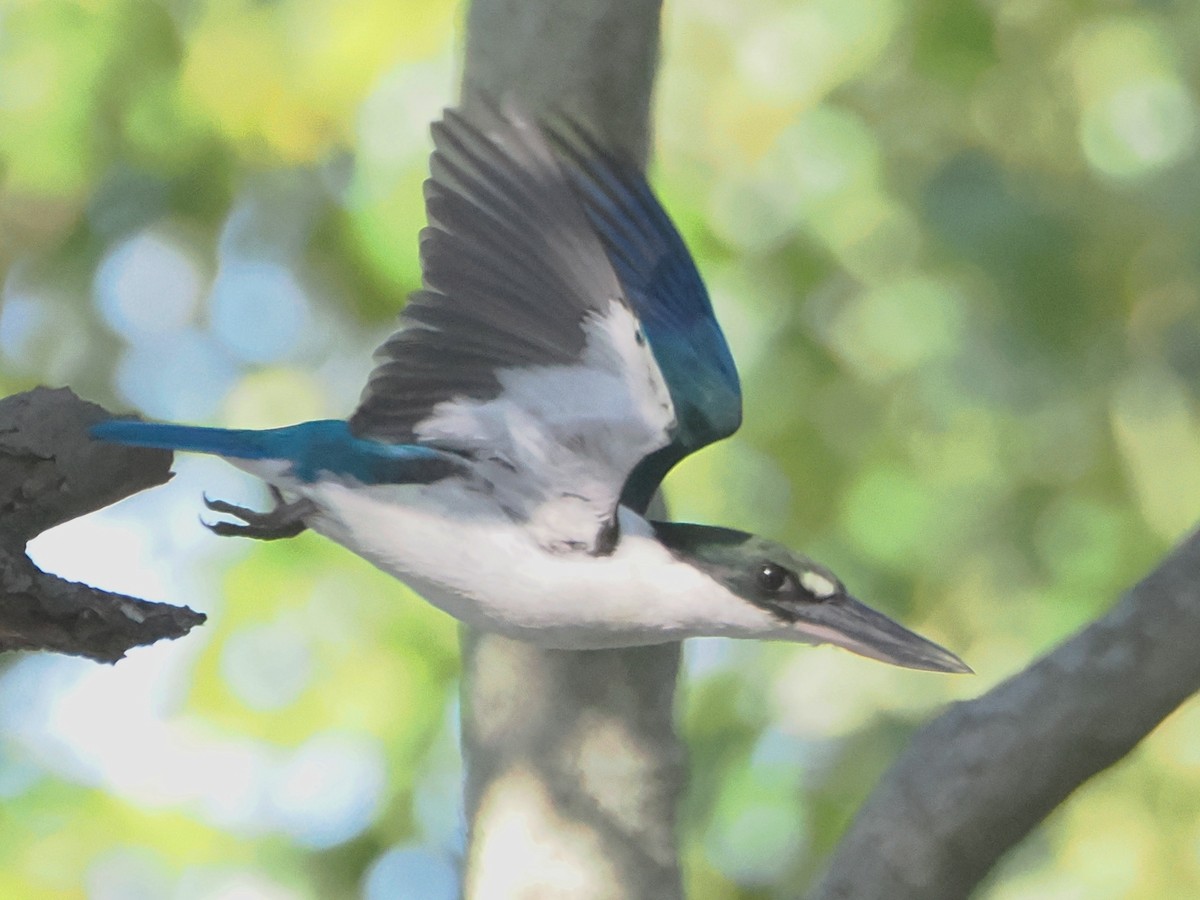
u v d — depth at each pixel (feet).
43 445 18.19
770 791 39.17
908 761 20.27
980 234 39.78
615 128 21.95
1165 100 41.27
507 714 22.27
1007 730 19.86
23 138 38.91
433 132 18.02
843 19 39.88
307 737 37.52
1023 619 40.63
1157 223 40.65
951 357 40.55
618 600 19.44
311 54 39.24
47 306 41.63
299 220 40.88
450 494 18.95
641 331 17.85
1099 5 41.47
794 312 40.68
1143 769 38.60
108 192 40.68
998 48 40.65
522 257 18.12
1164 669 19.58
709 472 40.40
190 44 39.24
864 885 19.94
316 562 38.04
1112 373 40.98
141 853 36.78
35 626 17.70
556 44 21.72
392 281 39.04
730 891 39.40
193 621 18.21
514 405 18.51
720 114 39.70
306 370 41.83
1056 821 38.58
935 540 41.06
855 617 20.49
